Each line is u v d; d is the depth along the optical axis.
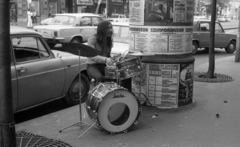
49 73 5.73
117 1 35.47
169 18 5.36
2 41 3.13
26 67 5.29
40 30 14.23
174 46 5.45
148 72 5.59
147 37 5.48
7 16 3.11
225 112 5.56
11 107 3.30
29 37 5.46
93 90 4.50
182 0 5.36
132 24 5.70
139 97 5.68
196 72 9.43
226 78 8.55
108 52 5.26
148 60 5.52
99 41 5.08
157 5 5.34
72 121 5.21
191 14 5.57
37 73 5.48
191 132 4.62
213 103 6.11
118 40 9.65
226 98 6.50
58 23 14.88
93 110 4.35
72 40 14.25
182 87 5.64
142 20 5.47
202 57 14.52
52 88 5.87
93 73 5.12
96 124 4.67
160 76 5.53
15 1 32.06
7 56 3.18
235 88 7.42
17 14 32.59
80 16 14.70
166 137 4.45
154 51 5.49
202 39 15.09
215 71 9.72
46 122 5.18
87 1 33.97
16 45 5.21
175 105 5.65
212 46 8.44
